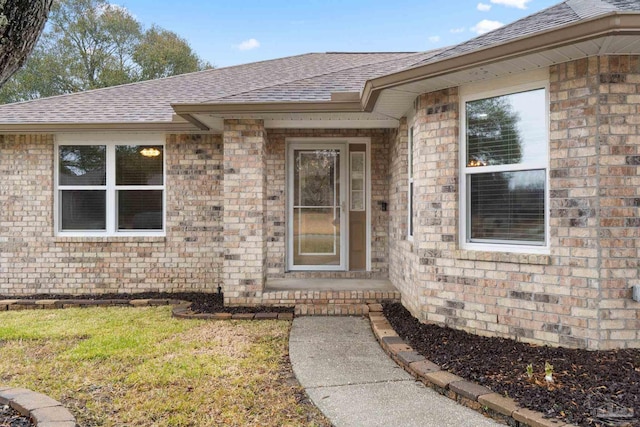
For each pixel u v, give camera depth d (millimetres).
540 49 3654
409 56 7848
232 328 5285
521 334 4301
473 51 3977
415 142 5352
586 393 3041
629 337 3881
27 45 2381
